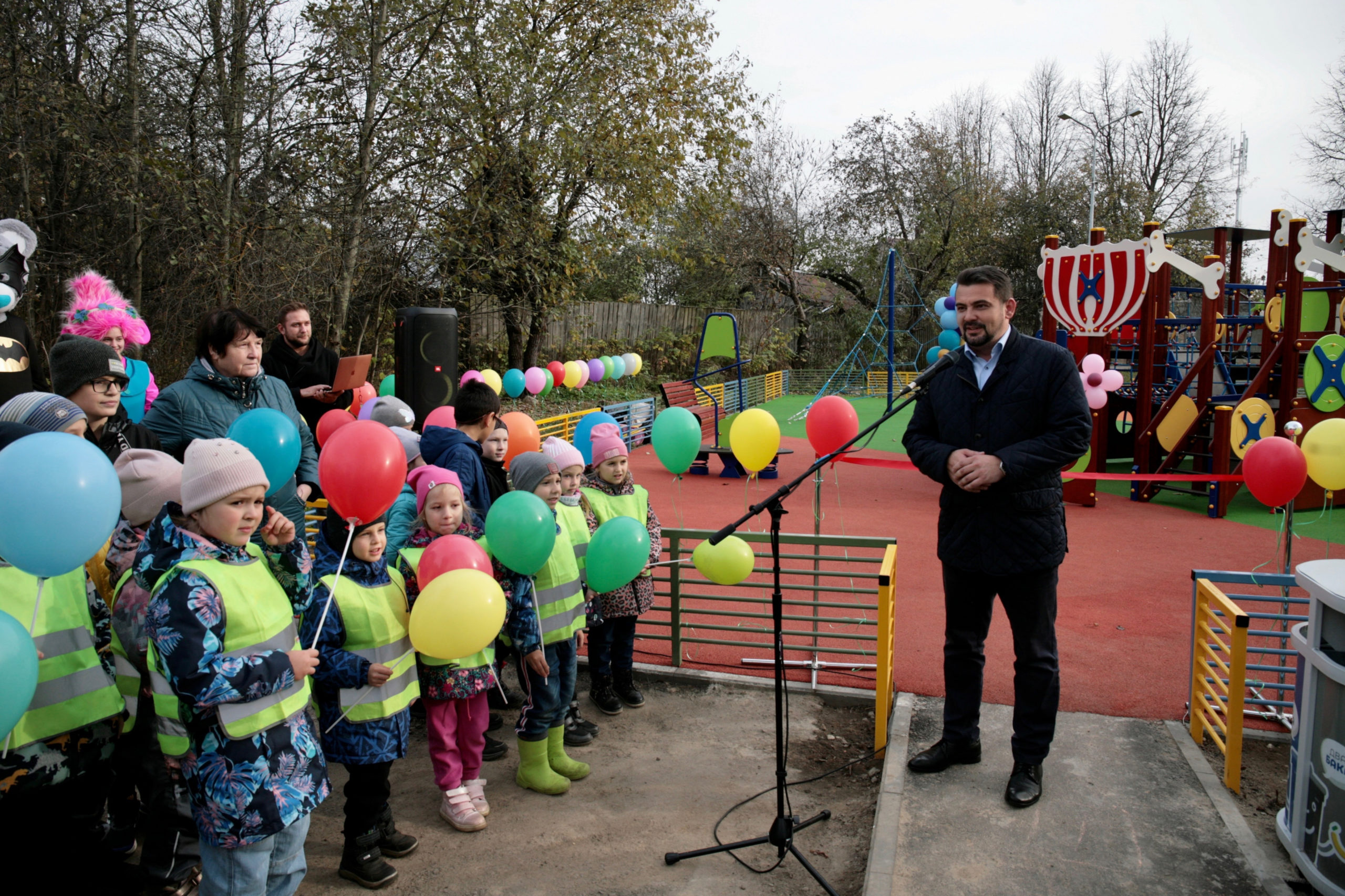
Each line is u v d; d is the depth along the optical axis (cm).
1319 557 779
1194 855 297
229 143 1029
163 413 389
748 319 2916
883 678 388
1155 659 522
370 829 299
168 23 977
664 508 1016
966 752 360
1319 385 1010
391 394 850
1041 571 327
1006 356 330
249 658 224
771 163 3047
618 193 1634
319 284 1191
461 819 336
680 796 365
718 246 2942
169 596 219
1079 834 310
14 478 204
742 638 555
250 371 402
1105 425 1030
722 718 440
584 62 1543
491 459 426
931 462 334
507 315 1702
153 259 1046
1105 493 1112
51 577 227
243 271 1045
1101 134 3634
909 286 3094
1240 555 791
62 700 254
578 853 322
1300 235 966
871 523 930
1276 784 353
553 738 378
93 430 321
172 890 285
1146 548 821
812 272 3188
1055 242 1085
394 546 356
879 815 323
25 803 298
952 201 3072
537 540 323
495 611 279
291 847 242
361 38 1131
